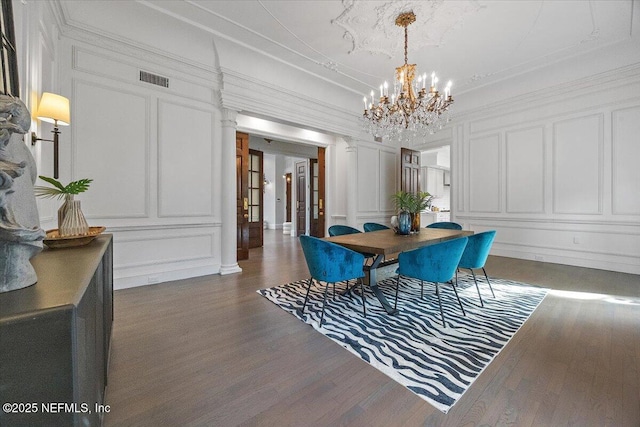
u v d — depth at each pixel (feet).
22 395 1.89
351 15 9.83
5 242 2.31
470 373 5.13
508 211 16.05
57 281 2.63
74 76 9.11
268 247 20.45
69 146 9.03
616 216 12.65
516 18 9.96
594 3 9.24
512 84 15.30
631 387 4.69
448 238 9.55
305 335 6.65
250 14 9.81
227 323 7.31
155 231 10.86
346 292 9.57
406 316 7.72
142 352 5.87
